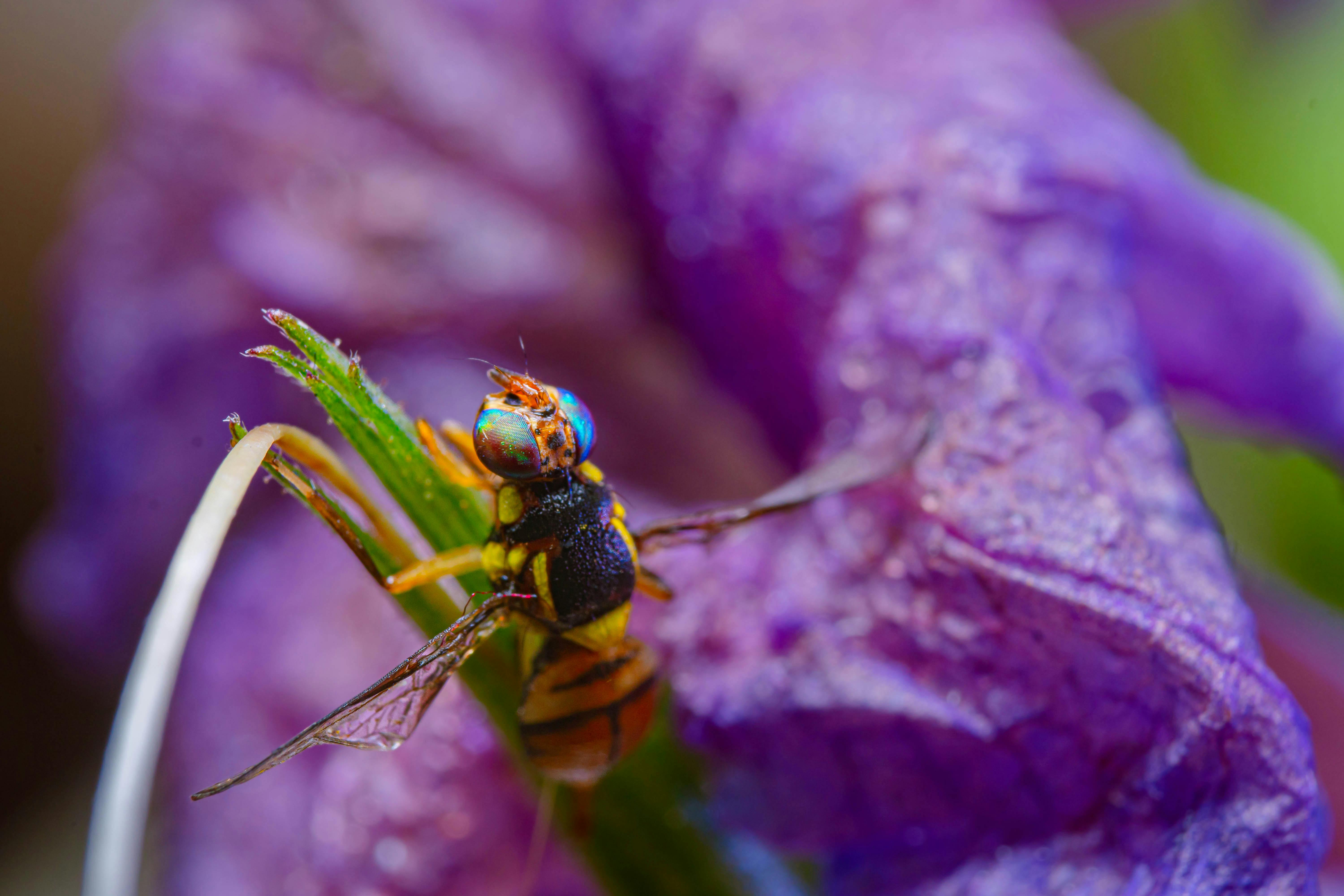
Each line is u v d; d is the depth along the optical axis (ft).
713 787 0.23
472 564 0.21
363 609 0.28
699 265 0.28
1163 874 0.22
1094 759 0.22
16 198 0.51
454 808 0.25
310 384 0.21
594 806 0.23
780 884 0.24
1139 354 0.24
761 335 0.27
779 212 0.26
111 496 0.34
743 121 0.27
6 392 0.50
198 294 0.34
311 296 0.33
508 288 0.33
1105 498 0.22
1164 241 0.25
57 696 0.49
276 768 0.28
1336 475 0.26
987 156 0.24
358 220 0.33
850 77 0.26
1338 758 0.28
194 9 0.36
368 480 0.27
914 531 0.23
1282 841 0.22
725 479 0.31
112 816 0.20
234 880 0.27
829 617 0.23
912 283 0.24
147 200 0.34
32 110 0.52
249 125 0.34
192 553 0.20
